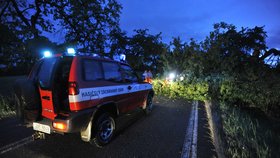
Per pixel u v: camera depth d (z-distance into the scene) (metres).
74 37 12.25
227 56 15.09
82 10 11.30
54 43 9.83
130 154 3.38
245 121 5.28
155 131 4.54
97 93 3.44
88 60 3.44
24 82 3.16
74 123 2.96
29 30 8.53
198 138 4.16
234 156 3.09
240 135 4.05
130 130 4.58
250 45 18.66
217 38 14.59
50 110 3.15
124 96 4.39
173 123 5.18
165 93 10.09
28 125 3.51
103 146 3.67
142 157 3.28
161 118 5.66
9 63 9.05
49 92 3.08
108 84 3.80
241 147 3.40
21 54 8.82
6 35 8.22
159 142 3.91
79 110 3.06
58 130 3.00
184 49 13.19
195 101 8.45
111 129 3.88
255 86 8.41
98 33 12.74
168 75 12.73
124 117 5.68
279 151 3.33
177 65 12.73
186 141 3.98
